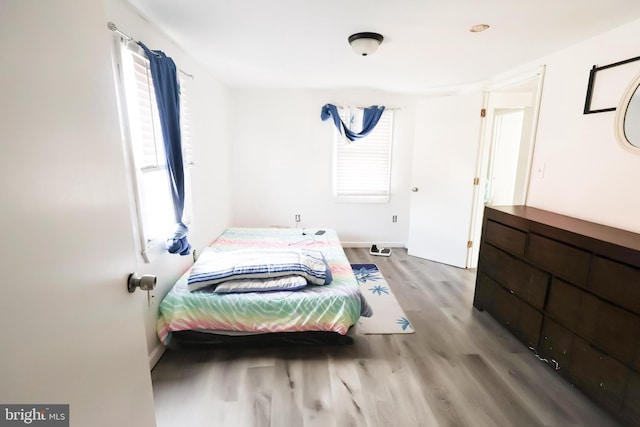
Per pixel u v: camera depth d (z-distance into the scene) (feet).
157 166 6.40
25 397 1.78
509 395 5.48
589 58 6.66
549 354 6.04
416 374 5.98
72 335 2.19
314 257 8.04
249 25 6.18
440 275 11.05
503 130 13.73
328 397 5.40
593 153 6.55
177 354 6.51
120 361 2.85
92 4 2.51
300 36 6.75
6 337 1.66
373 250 13.47
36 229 1.87
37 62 1.90
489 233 7.91
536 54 7.75
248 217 13.79
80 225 2.30
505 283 7.32
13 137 1.71
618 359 4.72
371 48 6.70
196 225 8.91
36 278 1.87
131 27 5.52
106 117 2.69
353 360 6.39
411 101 13.17
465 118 11.07
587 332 5.22
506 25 6.07
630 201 5.80
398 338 7.18
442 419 4.96
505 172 14.05
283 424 4.85
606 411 4.93
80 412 2.25
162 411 5.07
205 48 7.60
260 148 13.20
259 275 6.85
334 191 13.76
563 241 5.68
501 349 6.78
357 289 6.97
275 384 5.69
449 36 6.65
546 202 7.81
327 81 11.05
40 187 1.91
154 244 6.19
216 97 10.73
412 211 12.95
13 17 1.72
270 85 11.86
